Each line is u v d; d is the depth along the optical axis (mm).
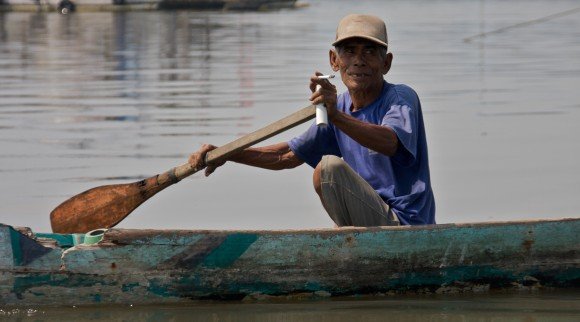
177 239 7238
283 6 63906
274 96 19844
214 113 17672
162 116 17406
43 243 7434
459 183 12180
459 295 7656
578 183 12141
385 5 68938
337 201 7652
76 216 8492
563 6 62562
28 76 24375
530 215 10719
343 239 7426
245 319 6992
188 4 59156
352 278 7488
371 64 7555
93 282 7191
